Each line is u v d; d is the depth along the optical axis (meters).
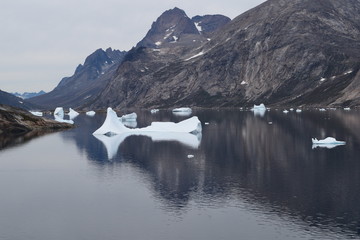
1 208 49.91
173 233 41.22
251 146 93.50
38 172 70.12
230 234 40.59
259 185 57.50
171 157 82.12
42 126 151.12
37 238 40.69
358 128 124.62
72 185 60.53
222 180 61.09
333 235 39.56
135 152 89.69
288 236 39.66
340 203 48.53
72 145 102.94
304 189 54.75
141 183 60.72
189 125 130.50
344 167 67.62
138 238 40.22
